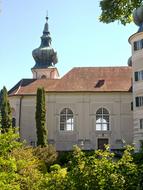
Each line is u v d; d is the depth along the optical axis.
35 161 24.84
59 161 46.12
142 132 54.53
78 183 10.62
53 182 11.57
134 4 11.52
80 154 11.20
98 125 61.84
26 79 67.25
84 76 65.88
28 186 17.56
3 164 14.07
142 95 55.06
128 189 10.08
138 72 55.97
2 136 14.32
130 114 61.25
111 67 68.00
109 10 11.88
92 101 62.25
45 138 56.38
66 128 61.97
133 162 10.69
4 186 13.46
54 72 97.62
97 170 10.51
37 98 57.44
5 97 56.62
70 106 62.38
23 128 62.31
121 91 61.59
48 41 104.25
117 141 60.16
